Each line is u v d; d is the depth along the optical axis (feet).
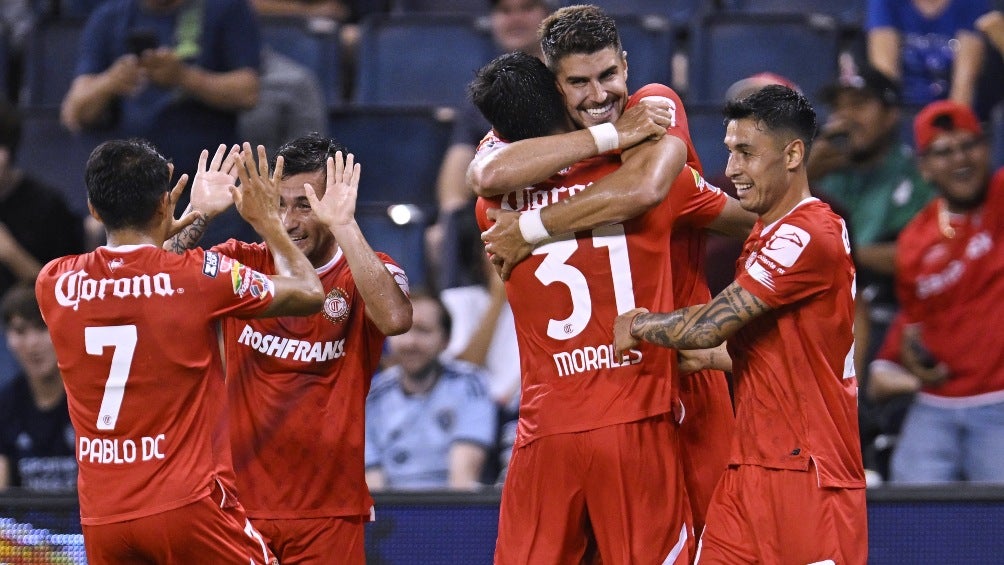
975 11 100.94
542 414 53.98
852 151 84.94
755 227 54.29
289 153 56.44
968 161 77.56
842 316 52.95
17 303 78.02
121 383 53.16
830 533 52.16
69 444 78.69
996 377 76.64
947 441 77.20
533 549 54.34
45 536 64.90
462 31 108.27
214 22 87.35
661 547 53.11
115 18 91.56
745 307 51.60
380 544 66.74
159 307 53.16
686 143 53.11
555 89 52.65
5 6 120.37
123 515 53.31
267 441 56.75
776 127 52.11
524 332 54.60
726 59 104.88
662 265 53.78
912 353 78.13
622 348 52.26
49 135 101.45
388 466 76.95
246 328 56.80
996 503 65.77
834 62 103.96
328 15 114.62
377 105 104.88
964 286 77.41
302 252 55.83
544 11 98.12
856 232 85.35
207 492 53.52
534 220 52.29
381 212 93.97
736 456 53.88
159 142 86.07
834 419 53.01
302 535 57.06
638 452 52.90
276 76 93.09
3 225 89.30
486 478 76.69
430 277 92.02
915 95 99.86
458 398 77.56
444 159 100.37
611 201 50.98
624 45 104.12
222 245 58.65
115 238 54.34
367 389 58.03
